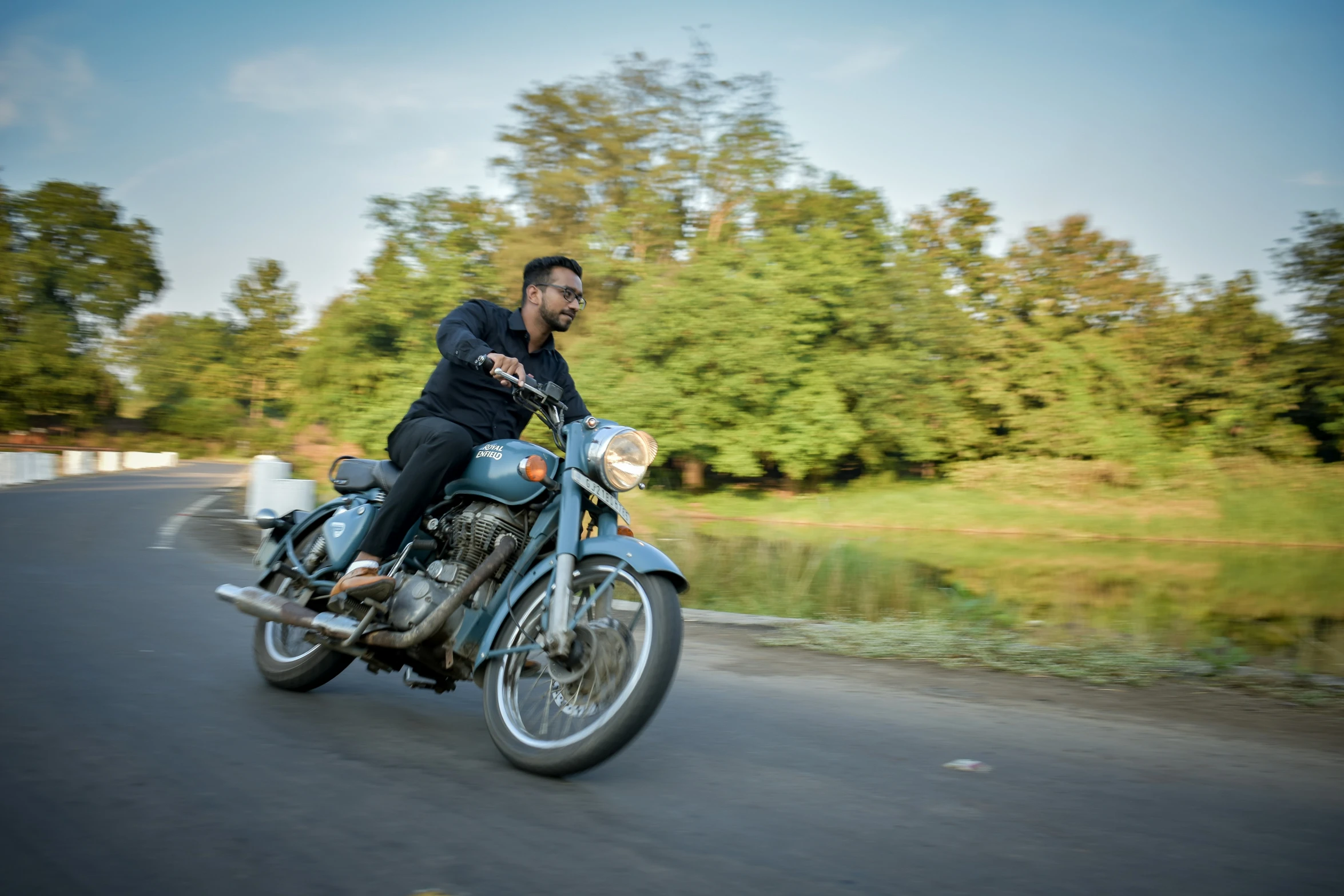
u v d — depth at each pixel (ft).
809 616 24.02
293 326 250.98
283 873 6.87
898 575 37.55
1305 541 70.59
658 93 87.97
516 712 9.88
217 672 13.10
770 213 87.81
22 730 9.95
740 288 82.28
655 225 86.53
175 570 23.82
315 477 91.20
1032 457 92.32
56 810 7.85
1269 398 88.28
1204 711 13.60
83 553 26.14
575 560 9.76
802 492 90.33
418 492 10.55
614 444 9.83
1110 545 65.31
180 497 57.26
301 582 12.52
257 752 9.66
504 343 11.49
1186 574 46.39
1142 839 8.38
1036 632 21.20
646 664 9.02
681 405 81.35
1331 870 7.85
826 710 12.87
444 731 10.91
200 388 241.76
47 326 188.85
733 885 7.04
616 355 83.15
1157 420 93.15
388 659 10.84
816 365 84.94
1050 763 10.70
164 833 7.49
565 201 87.25
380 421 84.38
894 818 8.67
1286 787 10.17
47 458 77.15
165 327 240.73
